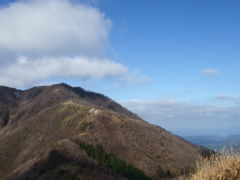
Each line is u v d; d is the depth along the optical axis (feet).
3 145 562.66
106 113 507.30
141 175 342.23
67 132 483.51
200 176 27.30
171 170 367.45
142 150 415.85
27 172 337.72
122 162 360.89
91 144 386.73
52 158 337.72
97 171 301.22
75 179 275.18
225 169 26.53
